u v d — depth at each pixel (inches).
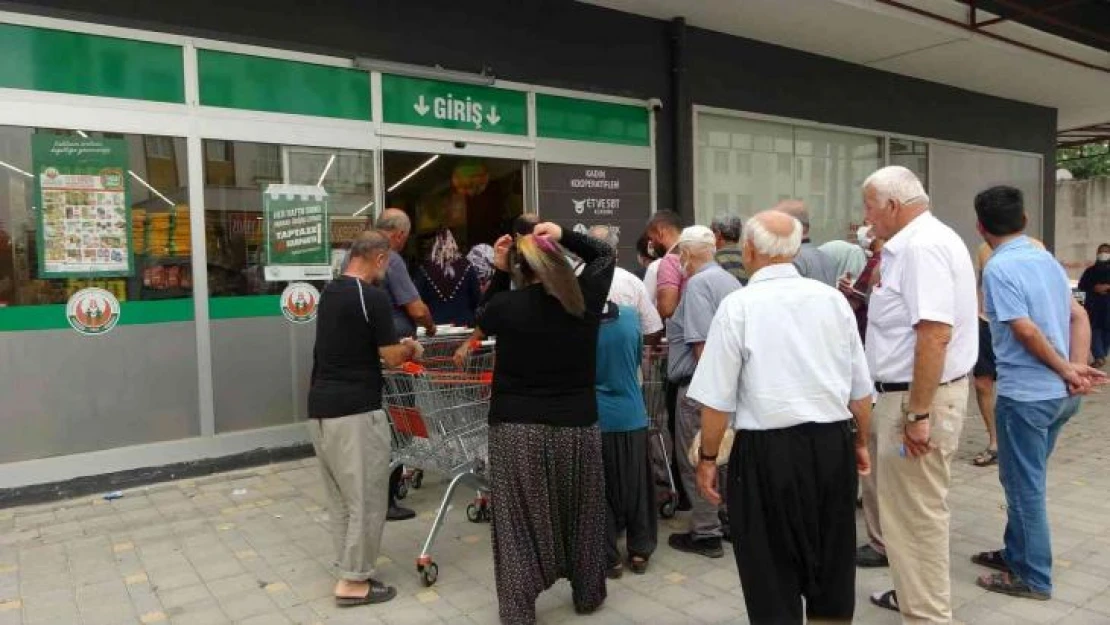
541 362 124.2
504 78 269.6
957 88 430.9
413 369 150.2
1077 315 145.0
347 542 137.1
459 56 259.4
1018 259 136.6
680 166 313.6
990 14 338.6
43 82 193.5
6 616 135.9
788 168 357.7
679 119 311.9
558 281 118.9
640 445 150.6
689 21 311.6
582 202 292.4
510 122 272.7
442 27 255.1
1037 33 364.5
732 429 108.7
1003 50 353.4
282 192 227.9
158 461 210.5
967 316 118.2
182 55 210.7
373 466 137.6
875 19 308.5
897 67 385.4
